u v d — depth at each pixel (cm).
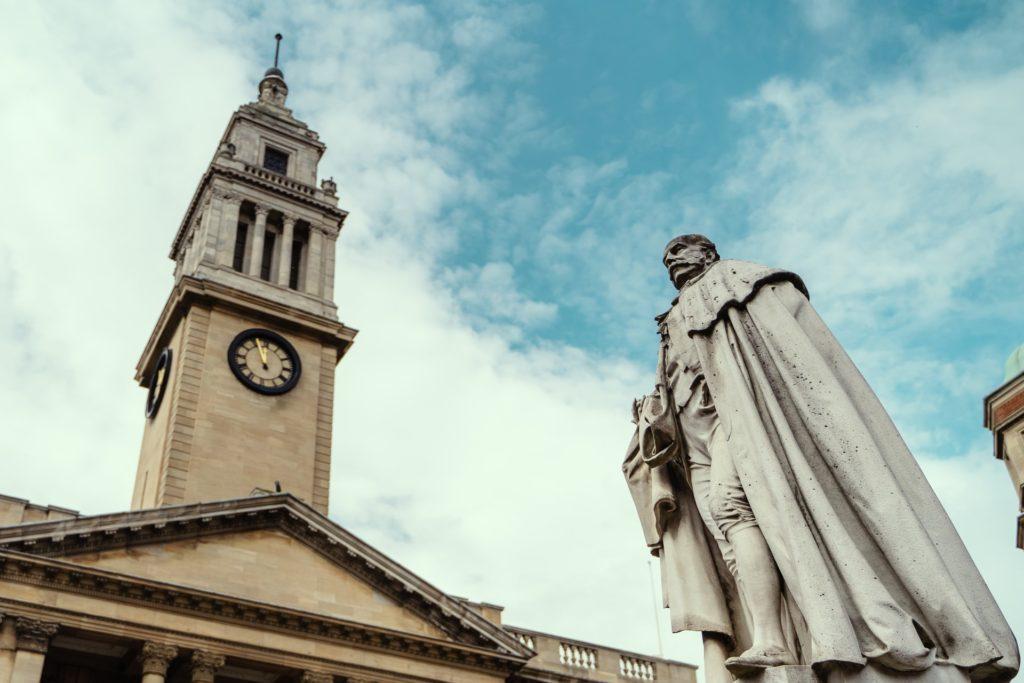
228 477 5053
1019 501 3016
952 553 371
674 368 459
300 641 3816
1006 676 353
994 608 362
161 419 5331
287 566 3978
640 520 476
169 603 3616
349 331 5928
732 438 407
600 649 4569
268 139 6806
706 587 433
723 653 421
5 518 3809
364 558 4128
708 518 425
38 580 3409
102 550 3628
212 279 5669
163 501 4809
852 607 358
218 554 3853
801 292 445
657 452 451
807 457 393
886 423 402
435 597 4178
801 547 365
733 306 427
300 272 6222
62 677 3691
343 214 6556
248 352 5519
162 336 5778
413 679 3966
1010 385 3136
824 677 348
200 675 3544
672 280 486
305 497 5231
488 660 4159
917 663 339
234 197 6178
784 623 384
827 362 414
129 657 3653
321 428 5559
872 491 374
